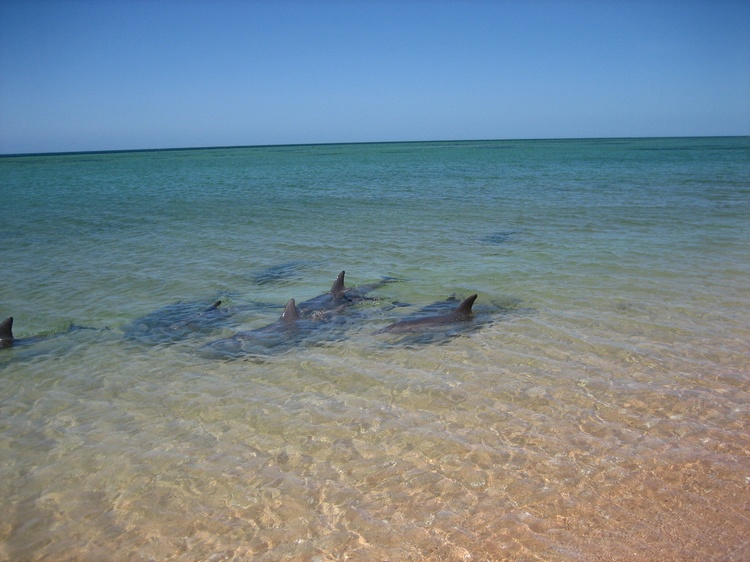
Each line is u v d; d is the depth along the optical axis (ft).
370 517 19.95
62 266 57.82
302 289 48.47
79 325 40.32
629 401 27.27
